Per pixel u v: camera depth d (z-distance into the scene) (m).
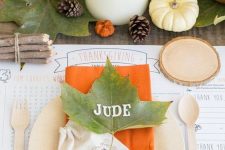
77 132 0.80
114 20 0.97
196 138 0.85
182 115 0.86
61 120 0.83
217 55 0.94
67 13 0.96
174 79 0.90
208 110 0.88
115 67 0.87
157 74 0.92
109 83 0.82
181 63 0.93
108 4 0.94
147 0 0.98
